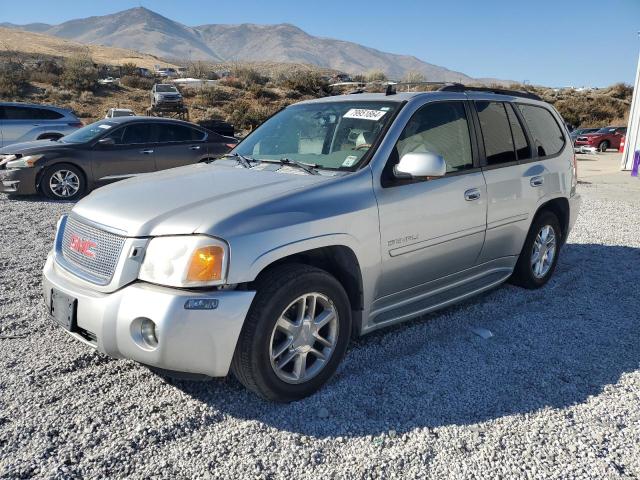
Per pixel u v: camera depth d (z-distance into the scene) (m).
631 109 19.83
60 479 2.61
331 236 3.38
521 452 2.91
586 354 4.11
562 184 5.45
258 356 3.10
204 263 2.95
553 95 60.19
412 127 4.09
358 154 3.87
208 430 3.06
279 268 3.23
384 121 4.04
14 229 7.77
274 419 3.18
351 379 3.64
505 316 4.81
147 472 2.69
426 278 4.15
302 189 3.47
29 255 6.40
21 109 15.73
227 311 2.96
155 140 11.20
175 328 2.89
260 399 3.38
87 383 3.50
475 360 3.96
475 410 3.31
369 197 3.65
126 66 61.03
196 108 44.47
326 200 3.46
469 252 4.45
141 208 3.30
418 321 4.62
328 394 3.45
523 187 4.91
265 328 3.09
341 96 4.75
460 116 4.51
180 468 2.73
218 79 65.00
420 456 2.86
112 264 3.15
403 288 3.99
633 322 4.75
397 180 3.84
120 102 44.56
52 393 3.35
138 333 3.01
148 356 2.96
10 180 10.12
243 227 3.07
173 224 3.08
